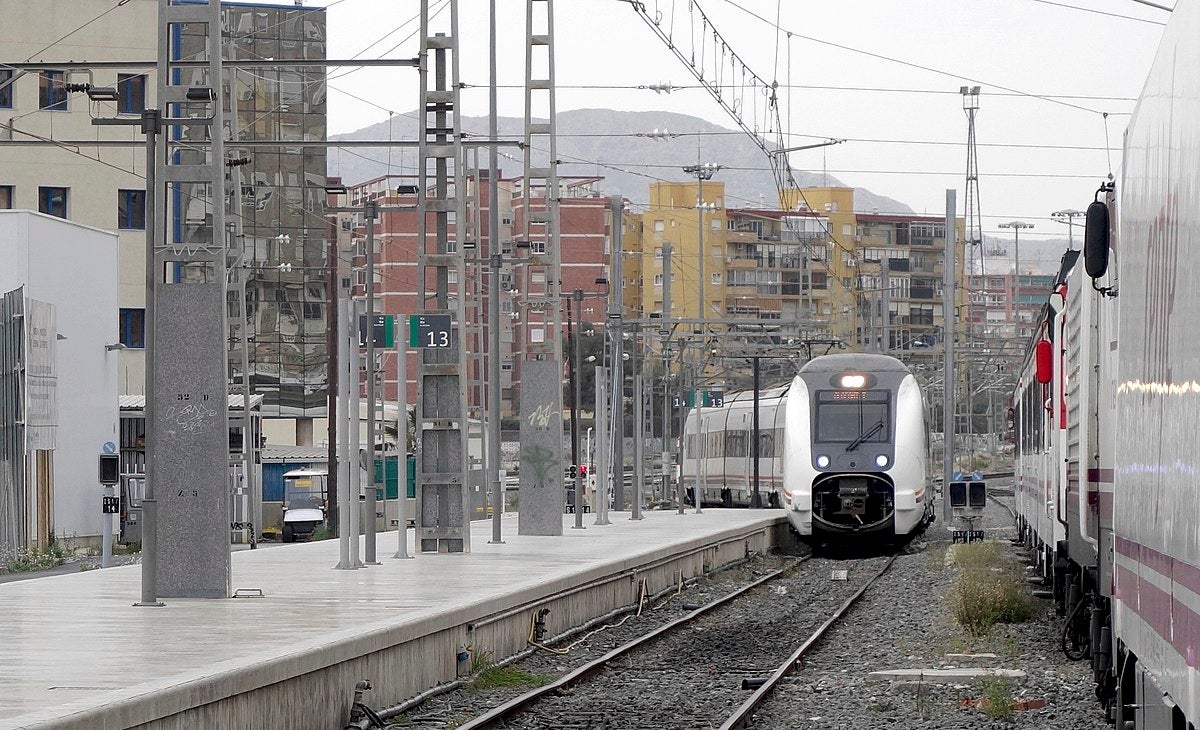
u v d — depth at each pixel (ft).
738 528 266.77
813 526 278.26
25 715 63.36
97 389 340.39
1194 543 48.49
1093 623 108.99
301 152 553.64
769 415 376.27
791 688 112.47
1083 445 110.93
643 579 188.75
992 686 106.22
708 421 460.14
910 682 111.45
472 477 381.40
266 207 551.18
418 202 196.75
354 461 168.76
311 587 141.38
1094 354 110.42
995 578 181.88
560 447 241.35
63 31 471.21
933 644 141.28
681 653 137.80
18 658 87.35
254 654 86.43
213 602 126.31
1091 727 93.66
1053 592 179.52
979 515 314.35
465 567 169.78
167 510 130.31
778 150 269.85
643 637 143.84
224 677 76.43
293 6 544.62
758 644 144.97
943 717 98.17
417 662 107.34
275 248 552.82
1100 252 81.35
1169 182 56.24
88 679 77.66
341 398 173.99
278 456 454.40
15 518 264.31
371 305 181.88
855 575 240.94
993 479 654.53
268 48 543.80
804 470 277.85
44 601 129.18
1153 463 60.54
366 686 95.14
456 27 195.62
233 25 540.11
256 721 80.74
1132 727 77.25
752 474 391.04
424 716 99.25
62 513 318.65
